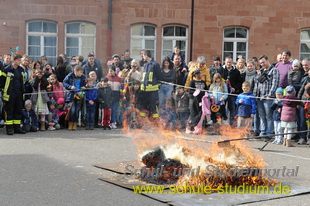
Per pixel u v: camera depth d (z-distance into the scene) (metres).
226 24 21.59
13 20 18.12
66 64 15.11
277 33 21.78
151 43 20.72
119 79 14.25
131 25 19.80
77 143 11.26
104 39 18.45
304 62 12.40
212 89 13.49
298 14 21.75
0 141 11.37
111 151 10.29
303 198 7.00
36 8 18.34
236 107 13.77
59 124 14.02
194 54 21.55
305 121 11.85
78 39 18.92
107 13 18.48
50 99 13.59
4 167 8.61
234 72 13.97
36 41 19.06
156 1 20.52
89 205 6.55
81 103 13.73
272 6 21.69
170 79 14.05
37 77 13.26
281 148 11.26
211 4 21.47
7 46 18.19
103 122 13.90
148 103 14.02
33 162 9.07
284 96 11.96
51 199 6.78
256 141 12.21
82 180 7.80
